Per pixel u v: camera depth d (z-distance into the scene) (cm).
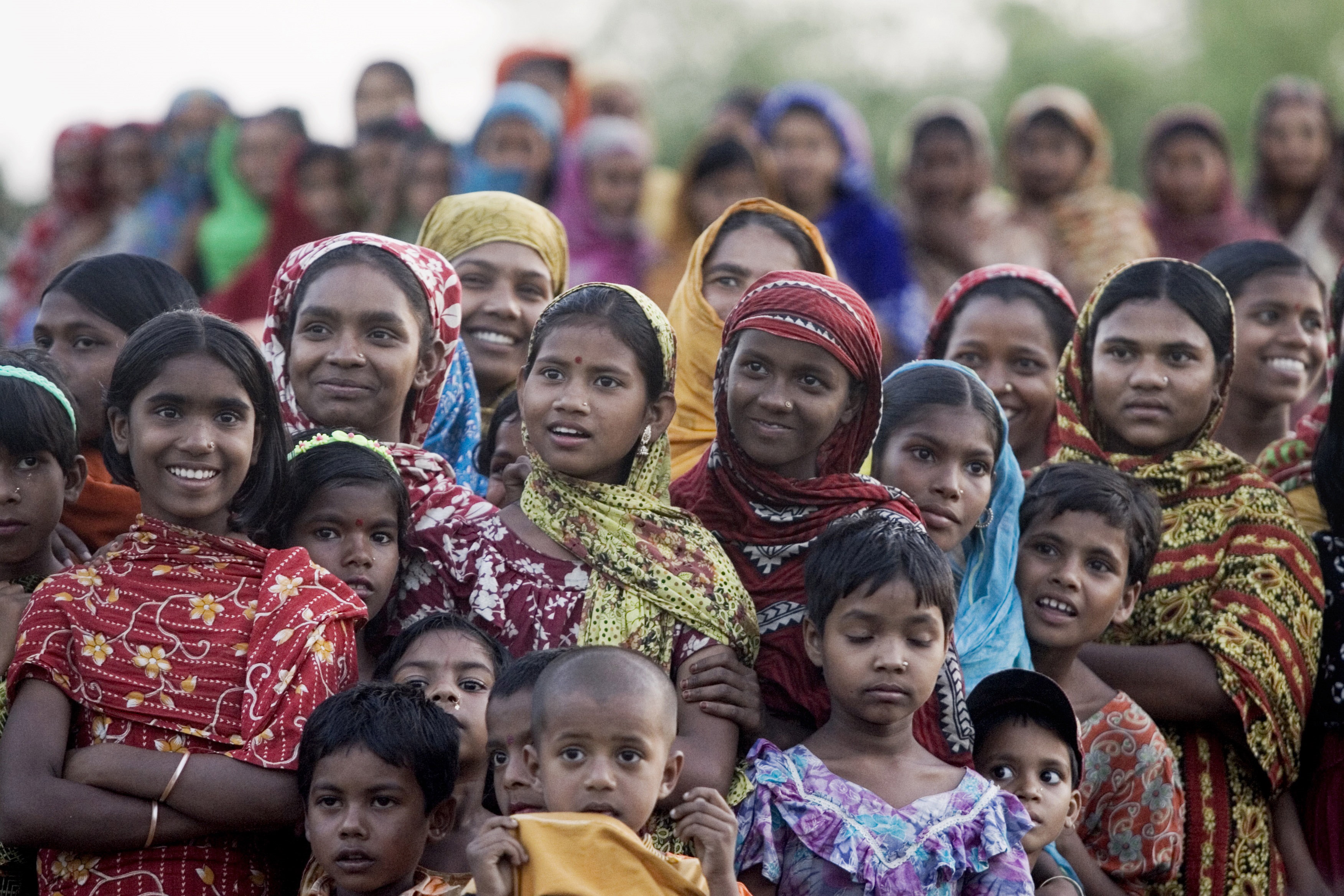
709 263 518
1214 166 859
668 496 420
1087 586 434
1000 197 939
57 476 400
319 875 358
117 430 383
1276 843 461
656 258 869
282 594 374
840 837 362
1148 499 449
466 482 493
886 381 450
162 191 956
